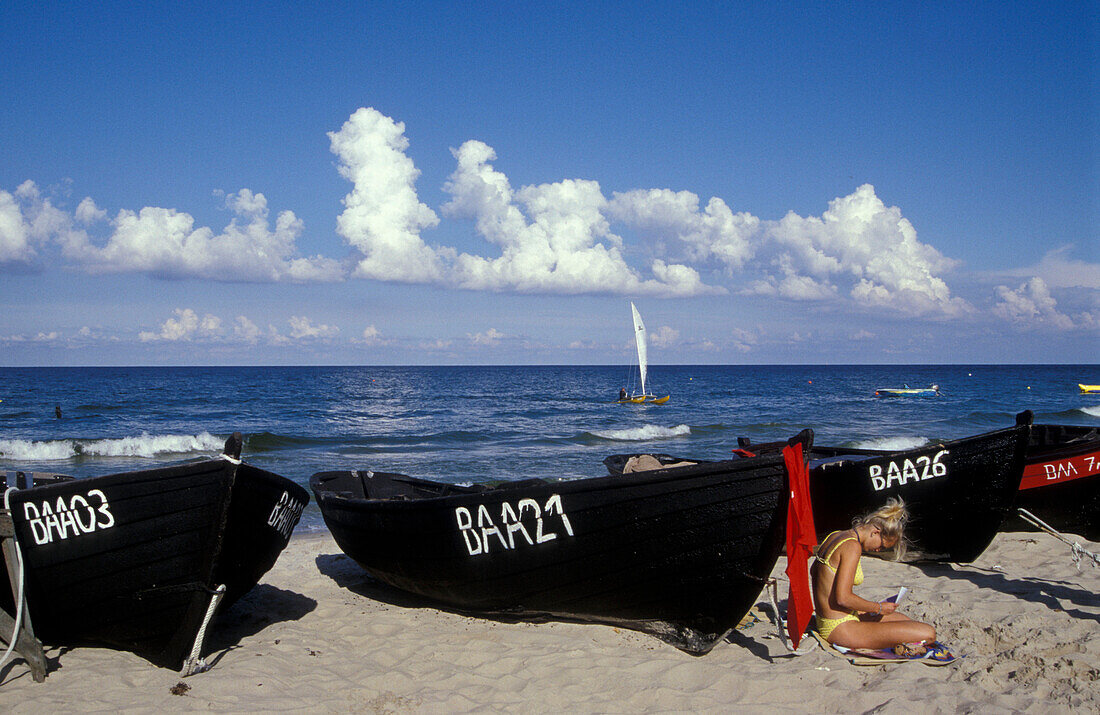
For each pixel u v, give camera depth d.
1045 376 123.31
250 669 5.05
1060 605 6.46
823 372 161.12
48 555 4.84
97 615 5.04
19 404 45.41
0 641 4.86
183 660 5.00
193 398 53.94
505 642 5.82
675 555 5.50
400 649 5.69
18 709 4.31
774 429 31.02
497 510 5.85
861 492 7.62
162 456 22.59
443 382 94.56
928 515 7.52
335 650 5.68
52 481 6.79
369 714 4.48
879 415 39.50
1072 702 4.42
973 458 7.23
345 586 7.78
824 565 5.49
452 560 6.14
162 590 4.93
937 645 5.32
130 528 4.86
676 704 4.64
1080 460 9.02
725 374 141.50
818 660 5.24
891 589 7.12
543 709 4.60
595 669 5.17
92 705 4.39
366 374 131.88
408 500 6.27
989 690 4.66
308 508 12.93
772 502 5.26
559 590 5.90
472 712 4.55
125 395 56.66
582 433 29.25
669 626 5.76
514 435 28.52
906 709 4.41
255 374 127.12
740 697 4.76
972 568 7.96
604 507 5.55
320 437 26.78
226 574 5.17
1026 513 7.21
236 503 4.96
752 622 6.22
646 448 24.19
